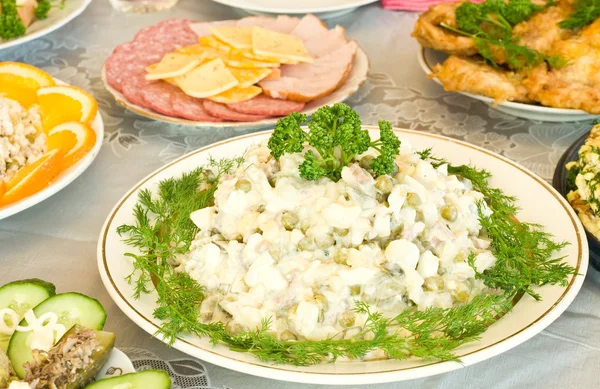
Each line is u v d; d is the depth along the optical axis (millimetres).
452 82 881
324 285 630
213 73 902
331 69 934
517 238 668
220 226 665
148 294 642
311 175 652
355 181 649
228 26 1034
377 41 1073
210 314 635
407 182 657
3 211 735
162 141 882
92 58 1047
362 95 952
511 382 623
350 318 620
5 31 999
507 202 718
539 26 892
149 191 731
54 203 796
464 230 659
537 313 613
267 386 623
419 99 944
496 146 859
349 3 1080
